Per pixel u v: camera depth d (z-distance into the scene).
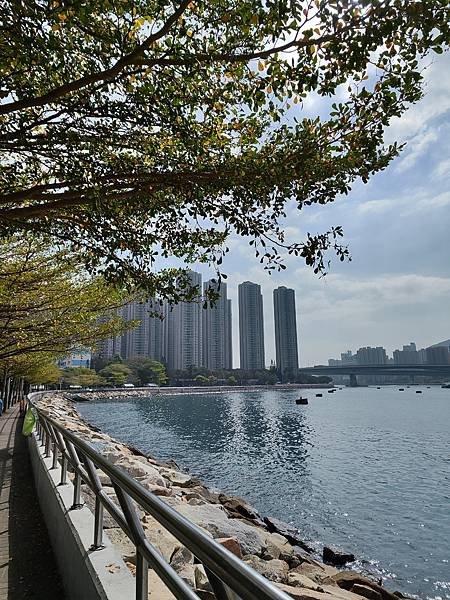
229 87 3.67
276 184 3.75
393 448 32.25
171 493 10.03
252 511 13.96
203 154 4.02
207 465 25.05
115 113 3.94
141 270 4.41
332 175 3.72
